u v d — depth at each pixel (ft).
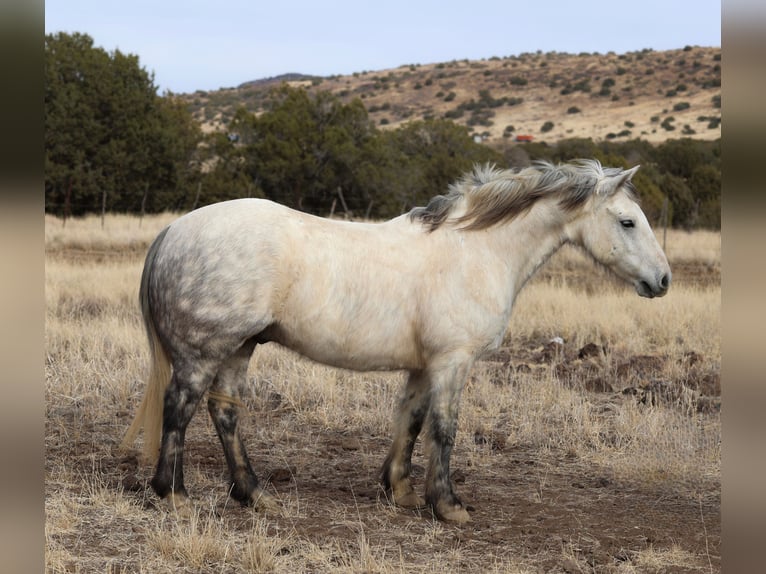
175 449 15.72
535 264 17.62
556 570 14.19
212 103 345.51
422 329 16.29
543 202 17.30
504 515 16.96
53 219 72.79
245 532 15.07
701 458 20.62
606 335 34.78
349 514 16.46
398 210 88.89
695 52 368.07
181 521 15.26
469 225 16.87
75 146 90.53
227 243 15.33
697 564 14.74
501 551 14.96
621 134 246.68
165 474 15.71
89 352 27.37
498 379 27.61
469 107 320.91
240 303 15.26
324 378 25.71
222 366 16.60
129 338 29.17
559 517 16.96
